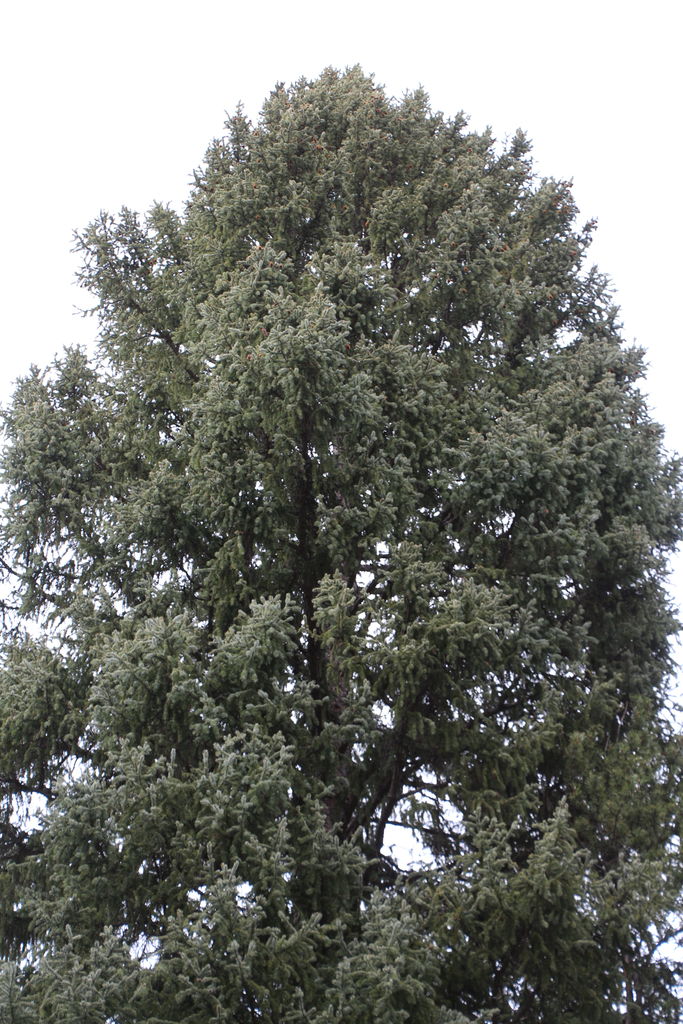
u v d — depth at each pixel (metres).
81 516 11.56
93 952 7.63
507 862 8.53
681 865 8.94
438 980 8.18
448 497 11.21
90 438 12.41
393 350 11.50
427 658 9.47
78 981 7.48
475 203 12.76
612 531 11.51
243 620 10.12
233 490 10.49
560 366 12.52
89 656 10.16
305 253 13.23
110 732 9.12
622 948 9.14
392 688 9.70
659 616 11.80
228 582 10.60
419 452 11.44
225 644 9.10
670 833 9.63
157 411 12.61
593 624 11.71
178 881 8.34
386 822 10.59
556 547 10.99
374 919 8.26
